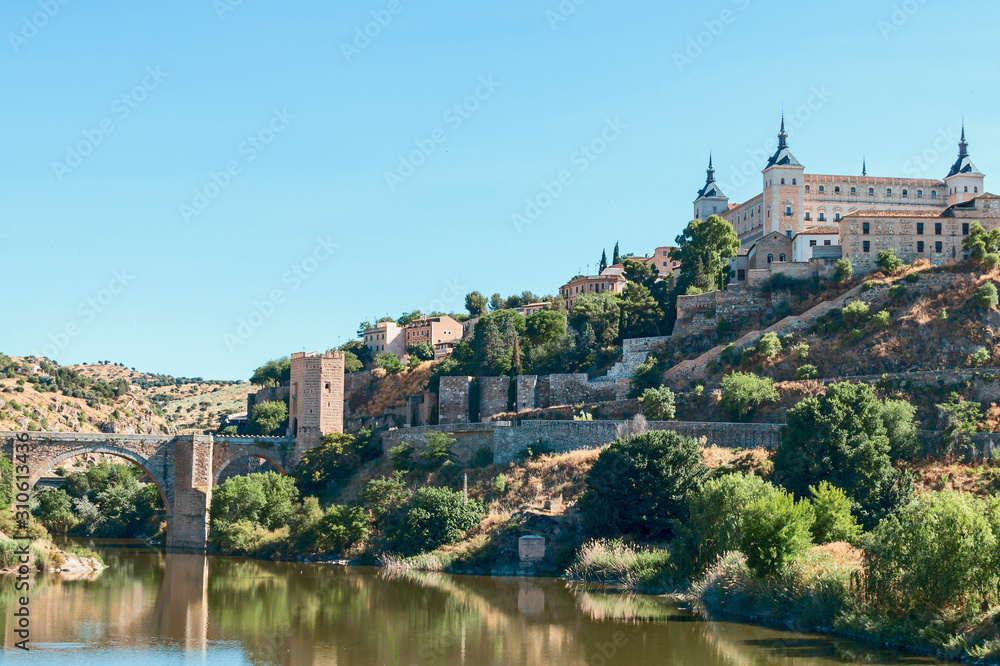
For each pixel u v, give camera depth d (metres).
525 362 170.75
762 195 184.38
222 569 105.12
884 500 89.50
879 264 154.88
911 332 135.50
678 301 160.00
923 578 60.59
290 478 133.38
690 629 67.88
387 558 105.25
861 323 140.88
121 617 74.31
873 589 63.94
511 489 110.06
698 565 80.88
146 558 116.62
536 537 97.94
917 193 191.25
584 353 164.25
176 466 130.25
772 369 137.75
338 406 148.50
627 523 94.88
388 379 194.38
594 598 81.50
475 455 123.38
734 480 78.56
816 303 151.00
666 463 94.69
